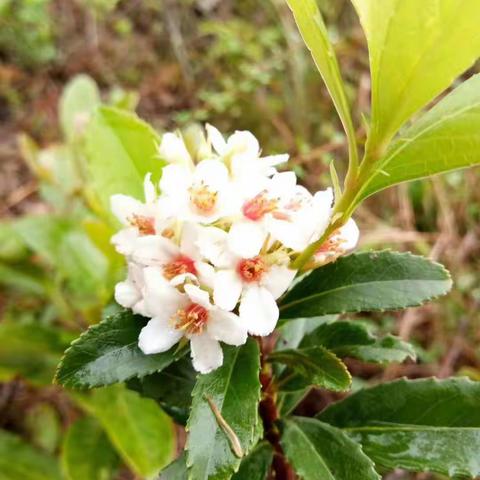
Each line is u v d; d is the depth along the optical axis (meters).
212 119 0.26
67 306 0.21
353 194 0.09
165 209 0.09
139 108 0.31
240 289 0.08
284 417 0.11
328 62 0.08
